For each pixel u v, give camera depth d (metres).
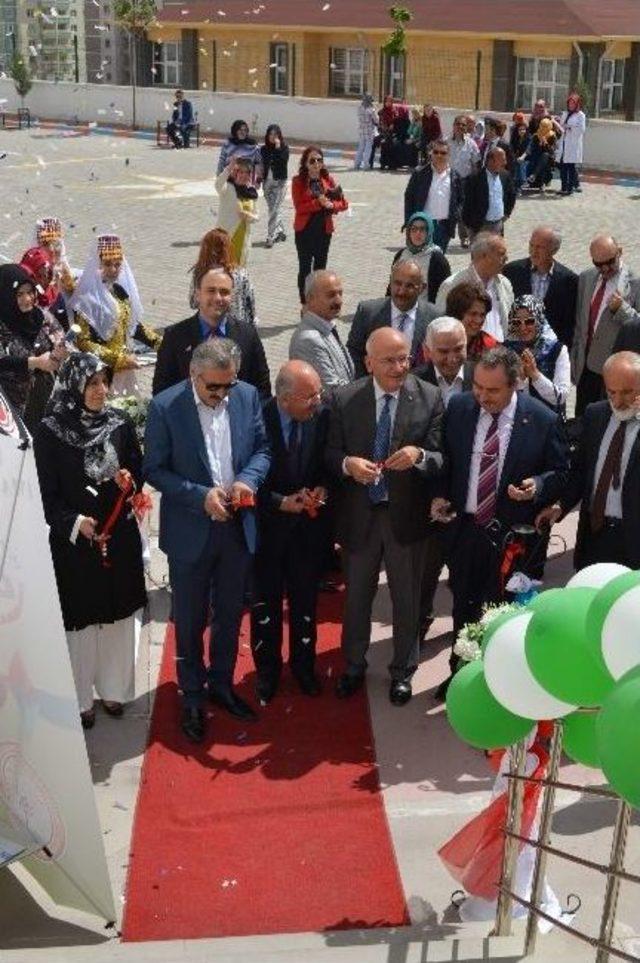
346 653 6.53
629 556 6.23
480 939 4.38
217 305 6.95
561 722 4.08
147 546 7.65
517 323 7.39
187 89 37.56
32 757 4.61
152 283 15.88
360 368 7.63
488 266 8.11
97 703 6.43
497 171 15.43
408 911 4.91
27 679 4.48
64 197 22.38
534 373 7.23
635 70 33.16
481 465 6.18
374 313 7.59
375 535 6.28
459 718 4.35
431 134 25.94
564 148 23.38
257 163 17.86
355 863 5.21
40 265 8.66
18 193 22.73
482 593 6.31
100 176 25.05
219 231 8.34
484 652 4.02
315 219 14.08
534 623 3.66
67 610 5.87
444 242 15.56
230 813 5.54
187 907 4.92
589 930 4.75
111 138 32.03
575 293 8.80
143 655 6.92
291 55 35.66
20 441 4.23
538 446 6.17
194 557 5.99
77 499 5.79
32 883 5.09
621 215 21.03
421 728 6.25
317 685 6.57
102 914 4.67
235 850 5.29
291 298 15.20
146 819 5.49
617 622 3.26
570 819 5.49
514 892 4.51
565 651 3.57
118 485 5.85
